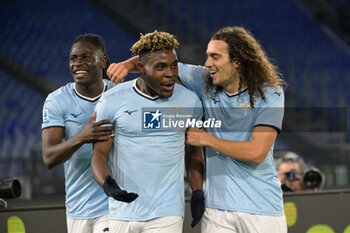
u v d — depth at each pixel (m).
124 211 5.06
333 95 22.39
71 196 5.90
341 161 15.28
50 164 5.41
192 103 5.29
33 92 22.72
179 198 5.12
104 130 5.01
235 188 5.31
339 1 24.75
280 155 8.52
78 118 5.76
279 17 26.08
